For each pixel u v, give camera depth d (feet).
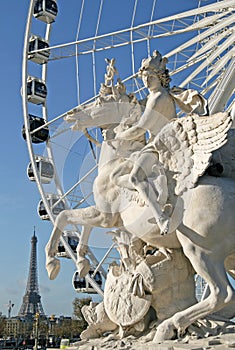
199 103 23.11
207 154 20.70
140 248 24.09
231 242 20.24
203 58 68.54
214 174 21.77
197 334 20.38
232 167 22.04
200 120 21.31
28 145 75.87
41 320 270.46
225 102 62.44
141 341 21.42
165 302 22.38
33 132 76.54
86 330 24.57
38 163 75.05
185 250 20.84
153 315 22.84
